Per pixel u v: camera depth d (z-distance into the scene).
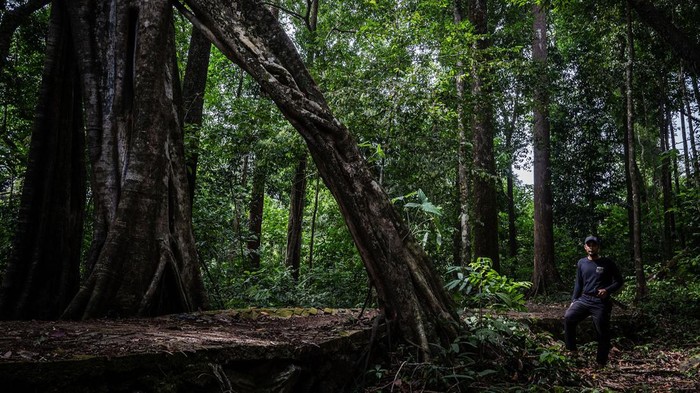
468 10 13.79
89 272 4.98
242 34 5.00
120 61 5.42
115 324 3.96
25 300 4.82
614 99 17.33
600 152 18.86
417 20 9.66
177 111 6.01
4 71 8.74
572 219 19.53
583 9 12.84
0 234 9.16
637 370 5.93
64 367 2.17
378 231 4.68
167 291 5.18
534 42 16.91
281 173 14.84
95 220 5.14
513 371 4.72
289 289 9.63
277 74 4.89
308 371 3.57
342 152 4.78
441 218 10.52
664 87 15.67
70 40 5.59
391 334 4.62
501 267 20.36
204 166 11.22
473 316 5.57
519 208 26.98
